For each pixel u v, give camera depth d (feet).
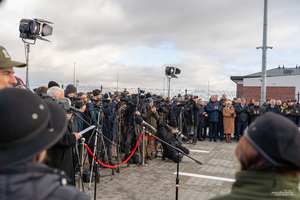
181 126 37.04
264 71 44.96
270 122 3.38
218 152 32.35
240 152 3.62
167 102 38.22
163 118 33.65
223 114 39.52
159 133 26.96
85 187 18.60
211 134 40.81
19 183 2.77
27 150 2.93
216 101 40.65
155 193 18.04
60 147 10.60
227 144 38.37
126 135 26.27
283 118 3.48
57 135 3.29
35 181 2.87
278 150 3.17
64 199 2.99
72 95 18.56
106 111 23.67
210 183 20.51
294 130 3.32
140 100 26.50
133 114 25.16
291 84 119.85
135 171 23.27
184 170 23.95
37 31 19.03
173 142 26.73
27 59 18.86
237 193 3.41
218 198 3.59
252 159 3.44
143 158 24.99
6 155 2.84
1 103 2.92
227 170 24.29
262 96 45.09
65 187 3.16
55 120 3.49
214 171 23.88
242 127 40.91
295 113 42.65
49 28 19.86
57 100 10.96
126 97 26.35
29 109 2.99
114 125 23.94
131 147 26.37
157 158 28.86
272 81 123.03
